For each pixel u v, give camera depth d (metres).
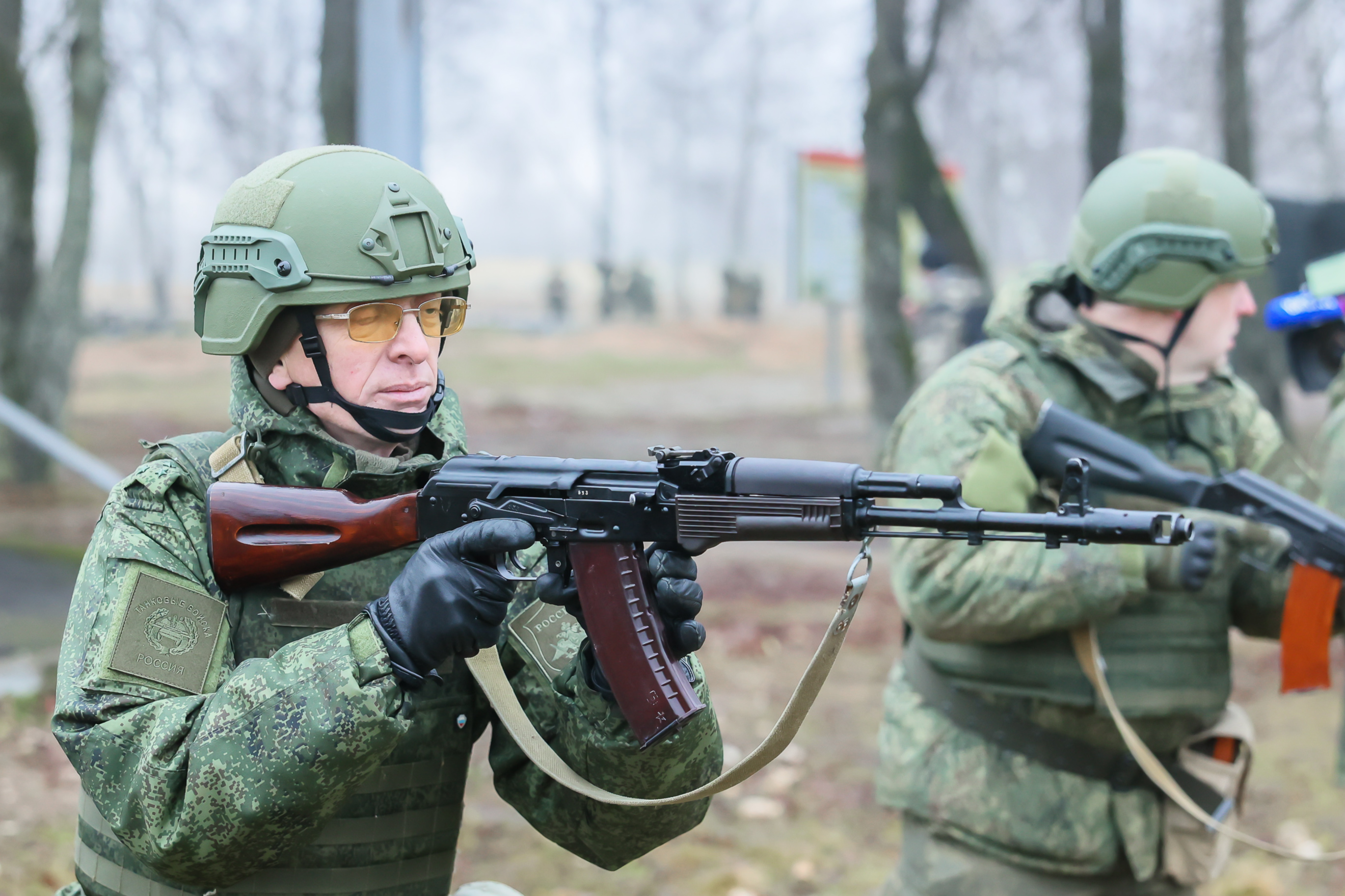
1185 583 2.97
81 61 12.96
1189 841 3.23
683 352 31.94
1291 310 4.52
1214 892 4.72
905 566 3.19
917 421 3.28
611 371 28.23
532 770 2.24
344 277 2.01
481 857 4.82
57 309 12.84
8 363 12.78
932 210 13.98
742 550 10.62
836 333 23.00
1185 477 3.15
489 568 1.92
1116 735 3.19
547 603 2.05
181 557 2.02
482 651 2.08
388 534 2.04
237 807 1.81
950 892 3.26
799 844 5.06
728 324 36.75
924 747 3.31
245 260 2.02
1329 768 5.84
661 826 2.16
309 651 1.88
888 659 7.49
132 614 1.94
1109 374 3.25
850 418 21.70
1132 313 3.31
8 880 4.24
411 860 2.11
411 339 2.06
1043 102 47.16
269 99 36.56
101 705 1.89
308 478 2.11
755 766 1.96
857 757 5.95
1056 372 3.31
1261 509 3.13
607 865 2.27
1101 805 3.17
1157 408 3.33
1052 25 27.08
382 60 6.05
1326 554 3.10
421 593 1.88
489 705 2.23
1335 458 3.76
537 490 2.01
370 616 1.90
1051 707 3.18
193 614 1.99
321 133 8.91
